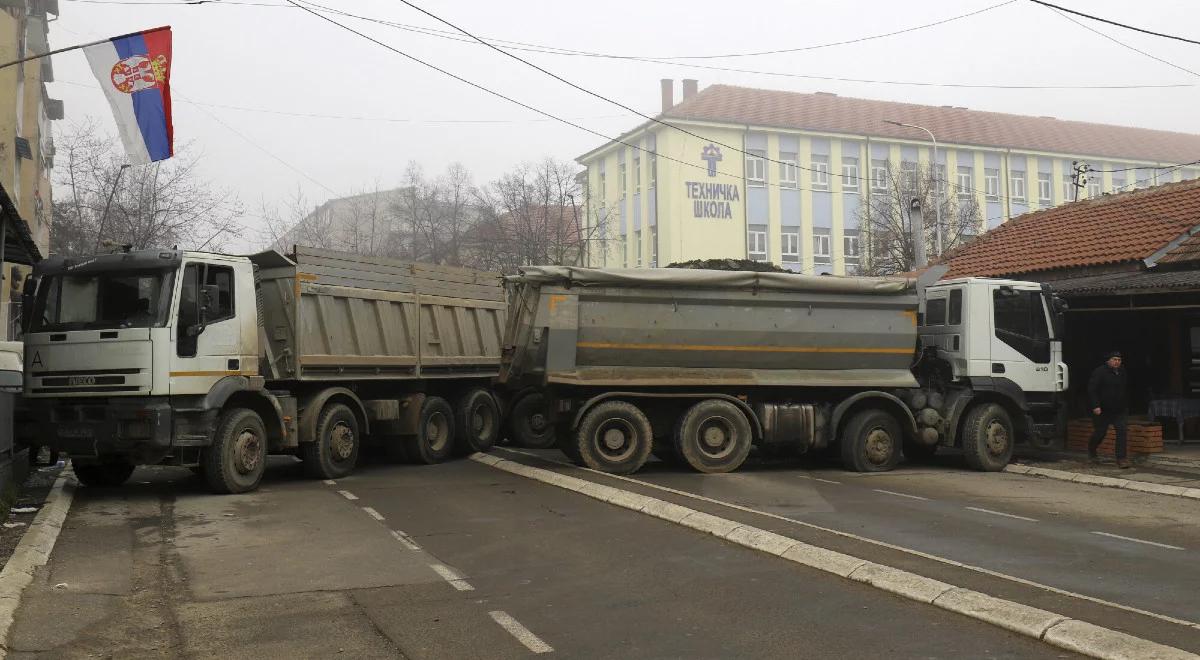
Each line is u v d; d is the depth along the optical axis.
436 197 52.66
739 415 13.96
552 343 13.36
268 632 5.94
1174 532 9.19
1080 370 18.45
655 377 13.77
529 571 7.54
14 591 6.71
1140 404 17.84
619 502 10.78
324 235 52.22
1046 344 15.03
